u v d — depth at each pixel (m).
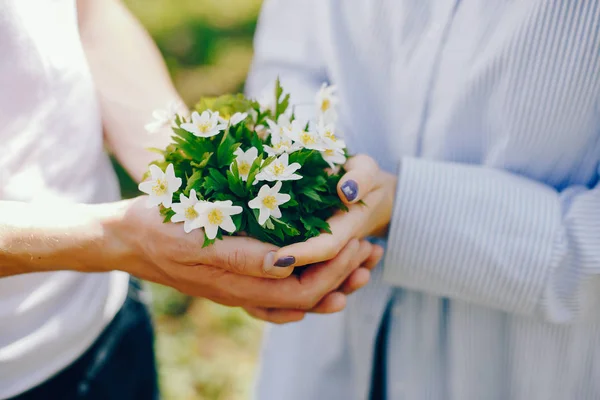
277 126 0.64
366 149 0.76
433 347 0.76
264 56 0.81
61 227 0.63
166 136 0.75
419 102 0.71
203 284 0.66
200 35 1.96
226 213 0.59
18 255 0.62
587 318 0.69
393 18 0.70
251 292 0.66
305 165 0.64
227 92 1.76
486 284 0.69
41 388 0.71
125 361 0.80
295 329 0.82
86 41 0.76
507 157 0.69
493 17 0.66
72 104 0.68
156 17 2.00
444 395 0.77
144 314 0.83
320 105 0.68
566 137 0.67
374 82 0.74
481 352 0.74
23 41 0.64
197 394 1.16
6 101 0.64
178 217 0.59
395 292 0.76
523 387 0.74
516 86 0.66
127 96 0.76
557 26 0.63
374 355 0.81
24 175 0.65
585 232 0.66
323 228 0.63
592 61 0.63
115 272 0.76
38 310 0.68
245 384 1.18
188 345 1.24
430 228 0.68
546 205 0.67
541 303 0.68
